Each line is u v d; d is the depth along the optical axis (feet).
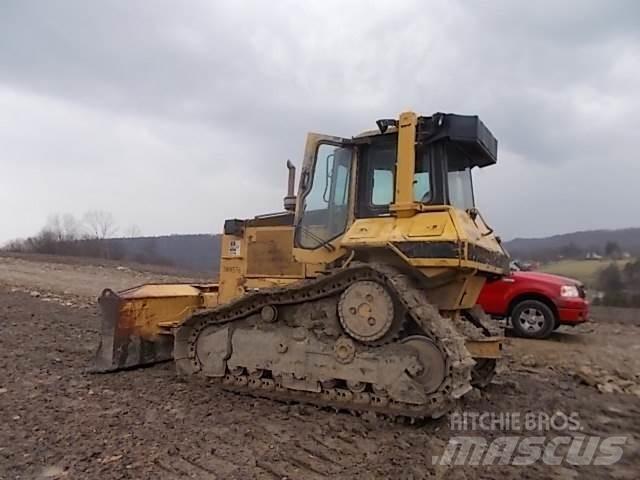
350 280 19.13
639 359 31.40
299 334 20.10
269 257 23.95
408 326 18.75
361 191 21.02
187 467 14.10
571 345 34.86
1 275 70.95
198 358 22.30
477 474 14.39
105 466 13.96
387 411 18.22
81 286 63.82
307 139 21.84
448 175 20.40
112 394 20.71
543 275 37.50
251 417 18.42
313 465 14.48
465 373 17.75
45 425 16.98
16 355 26.99
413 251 18.24
